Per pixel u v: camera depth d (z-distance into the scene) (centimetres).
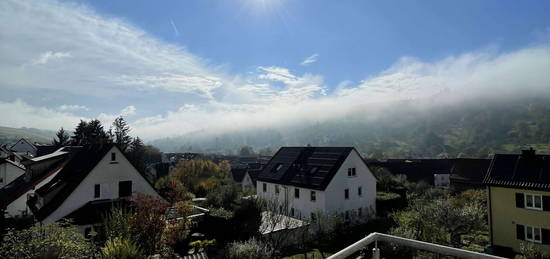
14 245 919
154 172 5797
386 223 2553
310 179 3034
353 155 3127
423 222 1855
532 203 2016
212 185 4072
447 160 5669
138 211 1492
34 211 2389
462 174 4638
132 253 1030
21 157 4422
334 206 2878
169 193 2203
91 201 2231
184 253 1802
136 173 2448
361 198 3147
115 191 2341
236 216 2069
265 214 2319
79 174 2330
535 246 1930
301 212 3044
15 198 2748
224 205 2861
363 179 3195
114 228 1357
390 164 5641
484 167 4584
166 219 1647
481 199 2917
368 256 602
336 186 2922
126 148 5788
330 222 2362
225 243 1991
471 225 1934
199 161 5659
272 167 3625
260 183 3594
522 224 2042
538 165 2102
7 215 2670
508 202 2112
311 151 3484
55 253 920
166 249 1466
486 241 2303
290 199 3148
